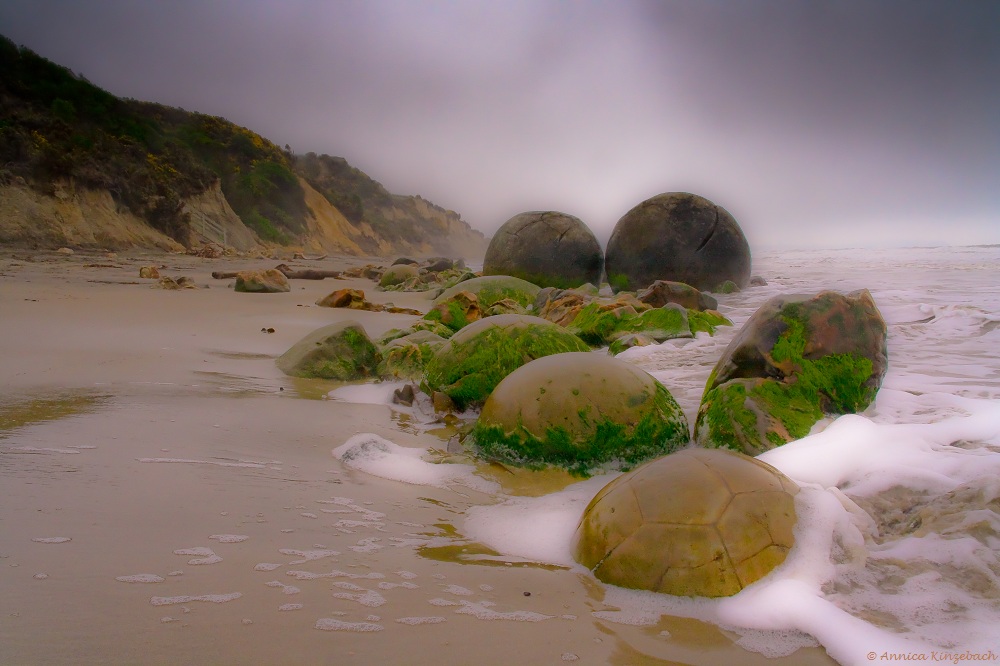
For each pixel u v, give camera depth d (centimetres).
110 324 899
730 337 868
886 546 270
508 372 525
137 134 4400
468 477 389
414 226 10775
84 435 401
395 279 1884
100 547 251
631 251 1519
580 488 375
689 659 205
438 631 212
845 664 205
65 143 3394
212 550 257
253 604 218
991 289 1358
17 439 385
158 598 216
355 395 589
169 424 441
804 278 1844
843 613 225
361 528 298
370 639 203
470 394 527
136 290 1441
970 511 277
